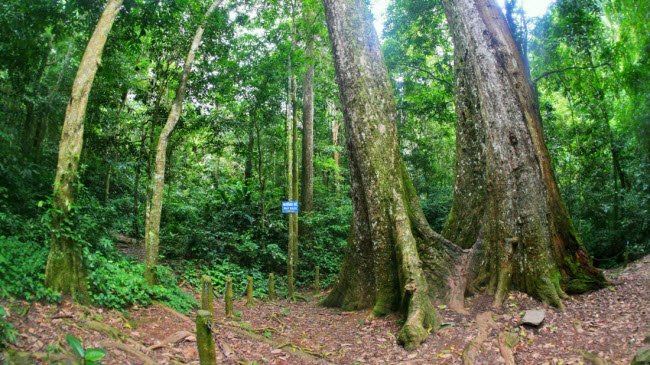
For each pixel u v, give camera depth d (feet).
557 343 12.84
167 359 11.75
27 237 15.65
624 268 25.76
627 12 19.88
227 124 37.86
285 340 16.02
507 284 17.95
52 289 13.24
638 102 20.20
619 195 32.96
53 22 22.18
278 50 32.42
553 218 18.94
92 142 32.35
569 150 40.01
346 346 15.38
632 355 10.94
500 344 13.00
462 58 22.98
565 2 31.27
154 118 34.68
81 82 14.55
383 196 20.25
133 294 16.92
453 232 22.38
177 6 25.61
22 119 21.65
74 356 9.87
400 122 54.65
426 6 38.22
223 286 27.37
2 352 8.99
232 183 48.98
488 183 19.72
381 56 22.31
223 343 14.24
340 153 71.00
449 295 18.53
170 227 35.27
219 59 32.94
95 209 23.59
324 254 38.68
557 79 37.58
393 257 19.71
